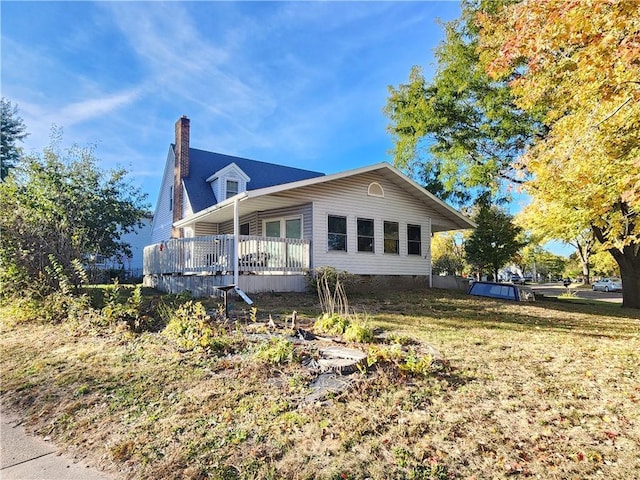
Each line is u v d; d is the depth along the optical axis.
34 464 2.96
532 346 5.74
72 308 7.21
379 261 14.23
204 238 11.34
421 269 15.70
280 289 11.52
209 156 19.48
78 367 4.90
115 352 5.36
